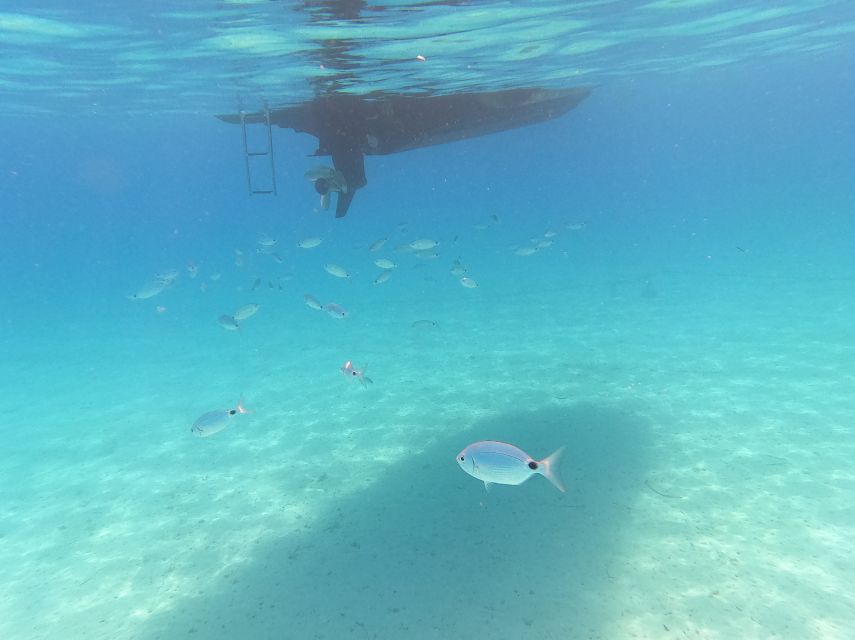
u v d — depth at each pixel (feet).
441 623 13.74
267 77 43.14
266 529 19.80
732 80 116.57
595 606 13.89
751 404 27.63
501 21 33.27
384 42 34.58
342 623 14.11
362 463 24.95
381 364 43.47
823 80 152.25
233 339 61.98
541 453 24.09
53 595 17.03
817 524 16.61
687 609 13.50
